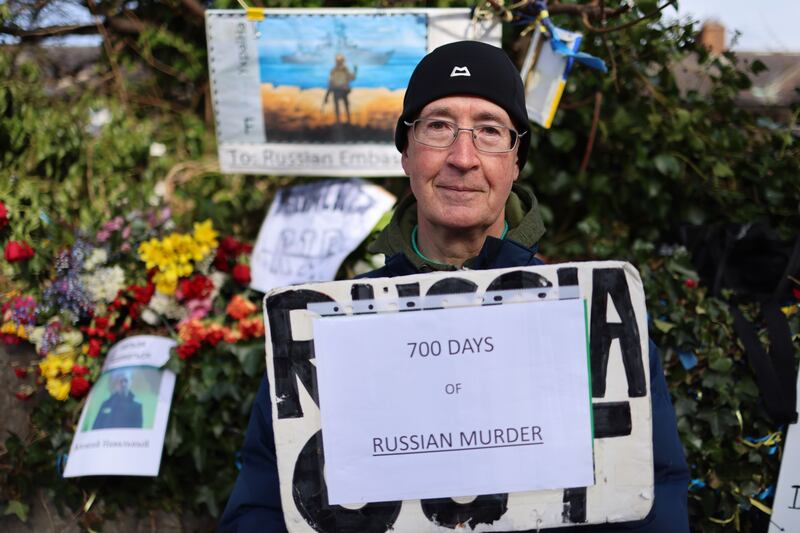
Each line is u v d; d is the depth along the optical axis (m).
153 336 2.44
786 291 2.15
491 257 1.40
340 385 1.22
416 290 1.22
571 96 2.59
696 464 2.12
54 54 2.89
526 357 1.22
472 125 1.39
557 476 1.21
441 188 1.41
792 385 2.02
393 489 1.22
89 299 2.42
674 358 2.17
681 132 2.49
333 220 2.59
